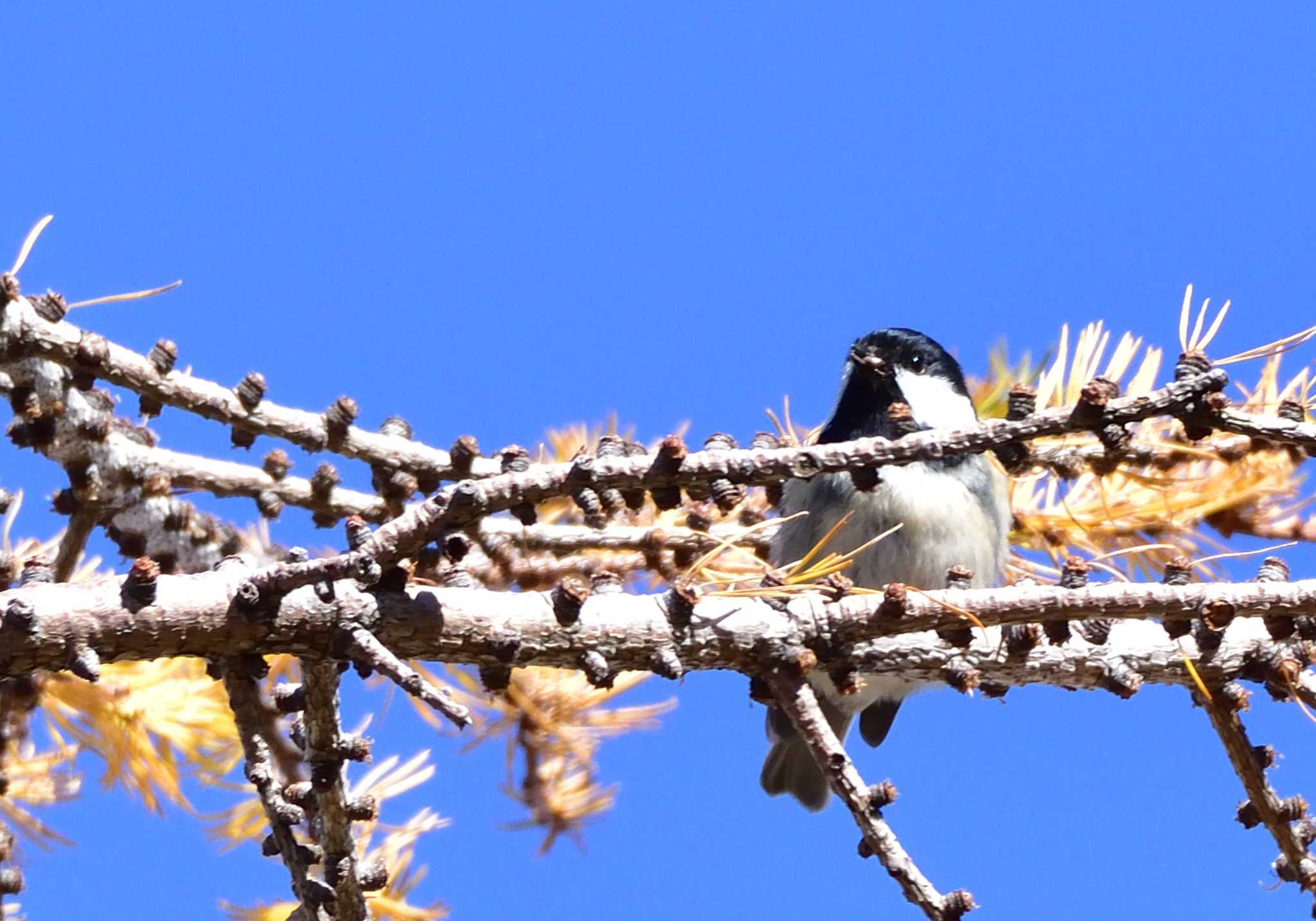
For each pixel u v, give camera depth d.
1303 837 4.60
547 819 6.31
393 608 4.33
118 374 5.17
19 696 5.57
